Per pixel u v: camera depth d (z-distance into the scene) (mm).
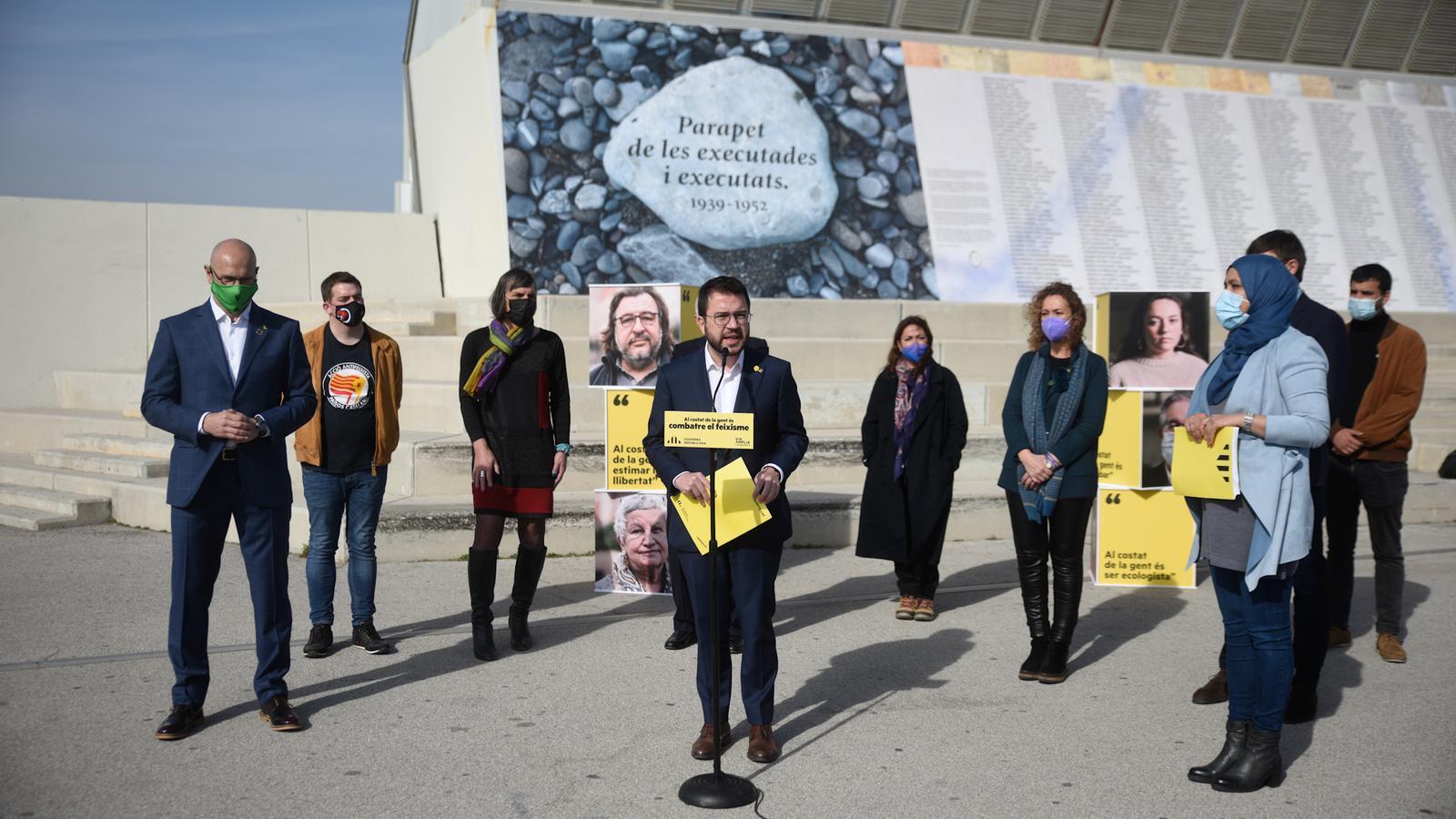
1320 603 4996
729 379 4484
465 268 13320
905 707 5199
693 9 12906
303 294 13781
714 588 4195
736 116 12617
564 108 12125
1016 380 5867
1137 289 13438
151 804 4047
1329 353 5047
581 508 8320
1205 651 6184
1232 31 14805
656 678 5578
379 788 4215
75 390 12414
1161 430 7664
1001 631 6535
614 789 4227
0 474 10562
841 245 12703
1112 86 14180
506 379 6027
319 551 5914
